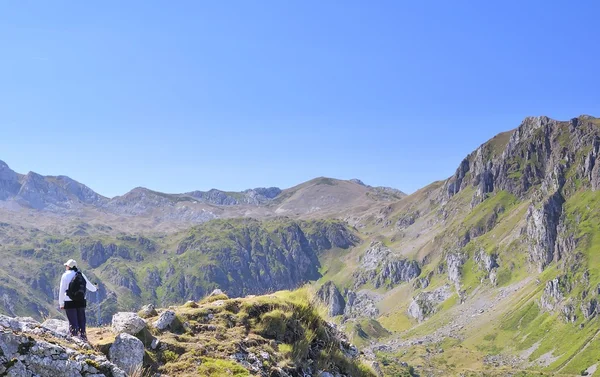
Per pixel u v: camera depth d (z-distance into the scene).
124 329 12.66
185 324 14.51
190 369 12.36
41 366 9.49
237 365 13.05
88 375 9.95
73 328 11.73
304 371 14.97
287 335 15.90
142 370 11.44
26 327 10.28
